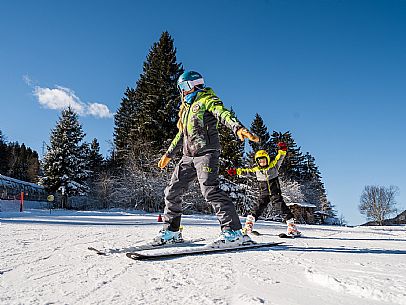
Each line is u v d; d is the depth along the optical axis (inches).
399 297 52.4
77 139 1293.1
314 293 56.8
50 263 84.0
